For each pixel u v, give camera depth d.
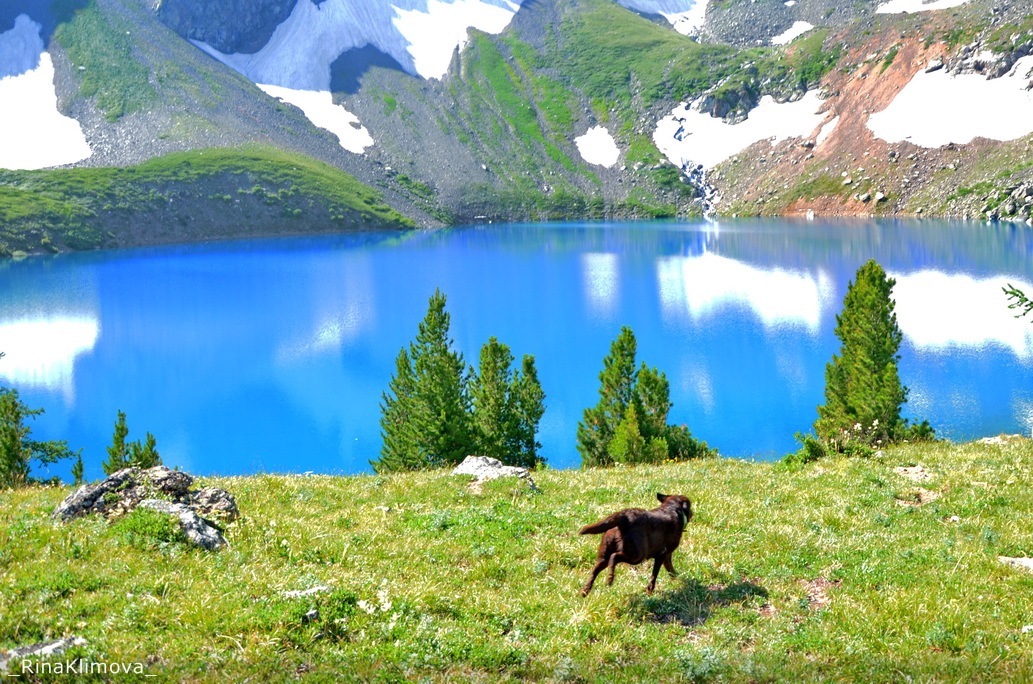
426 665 9.95
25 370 84.12
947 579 13.43
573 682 9.91
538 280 140.62
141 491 15.24
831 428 37.06
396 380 35.28
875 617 11.88
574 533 16.23
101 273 158.62
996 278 115.25
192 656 9.62
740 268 144.50
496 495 20.31
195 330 104.69
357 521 16.94
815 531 16.81
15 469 27.44
